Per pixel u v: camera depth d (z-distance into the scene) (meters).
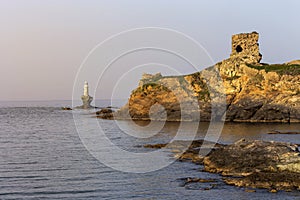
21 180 47.50
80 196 40.75
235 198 38.34
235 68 134.62
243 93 128.75
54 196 40.78
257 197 38.31
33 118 180.62
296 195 38.50
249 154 50.00
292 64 131.88
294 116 120.75
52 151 71.12
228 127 108.25
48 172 52.06
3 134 106.00
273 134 89.81
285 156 47.50
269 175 43.16
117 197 40.31
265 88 125.38
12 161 60.28
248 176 43.72
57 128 123.75
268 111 123.75
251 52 141.38
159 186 43.91
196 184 43.84
